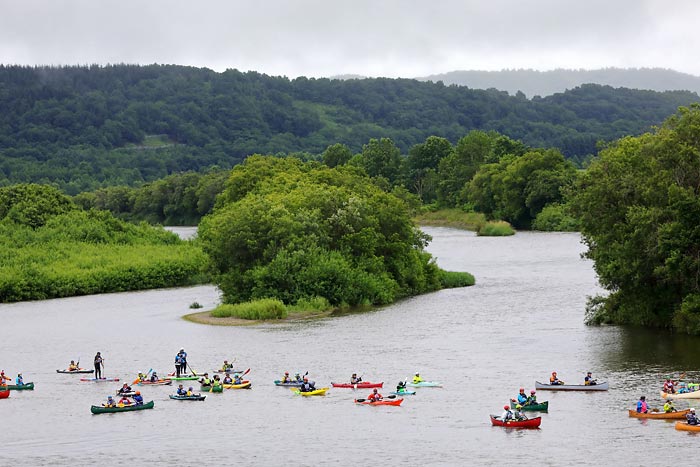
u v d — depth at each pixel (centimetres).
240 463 7275
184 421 8606
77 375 10681
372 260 16575
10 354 11875
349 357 11100
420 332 12662
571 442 7588
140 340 12681
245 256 15938
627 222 12312
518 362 10562
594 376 9794
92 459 7469
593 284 17225
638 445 7462
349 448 7588
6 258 18900
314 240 16050
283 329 13275
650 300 12612
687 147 11969
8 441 8025
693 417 7969
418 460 7219
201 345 12162
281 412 8825
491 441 7675
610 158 12862
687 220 11444
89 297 17700
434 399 9062
